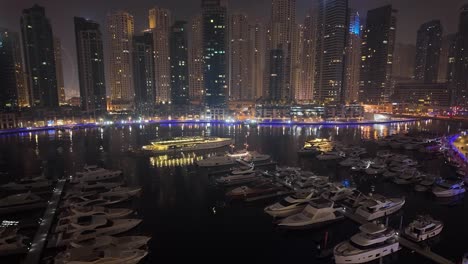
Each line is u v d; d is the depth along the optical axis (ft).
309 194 220.43
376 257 158.40
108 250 152.66
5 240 163.73
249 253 168.55
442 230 191.21
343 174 315.37
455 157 390.63
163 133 636.07
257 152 399.24
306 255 166.50
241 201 242.17
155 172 326.65
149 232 191.11
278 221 200.54
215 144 470.39
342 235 185.06
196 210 224.33
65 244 168.45
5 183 292.81
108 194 239.30
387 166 330.13
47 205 226.79
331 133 624.59
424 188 259.19
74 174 318.24
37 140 545.03
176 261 160.97
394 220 205.26
